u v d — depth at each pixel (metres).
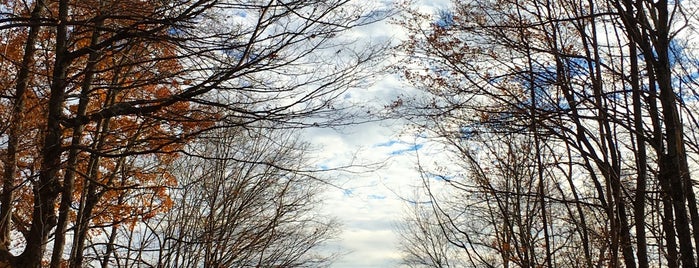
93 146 9.54
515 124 9.06
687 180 6.42
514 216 9.96
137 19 8.23
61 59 9.10
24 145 9.22
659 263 8.22
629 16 6.57
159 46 9.87
